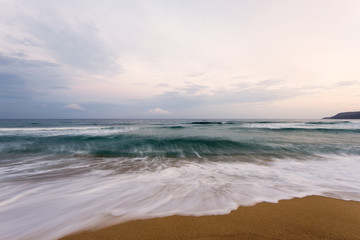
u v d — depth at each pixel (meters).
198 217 2.42
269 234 2.04
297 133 15.43
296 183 3.93
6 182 4.08
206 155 7.63
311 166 5.67
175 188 3.58
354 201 2.99
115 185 3.80
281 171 5.03
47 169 5.39
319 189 3.55
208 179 4.23
